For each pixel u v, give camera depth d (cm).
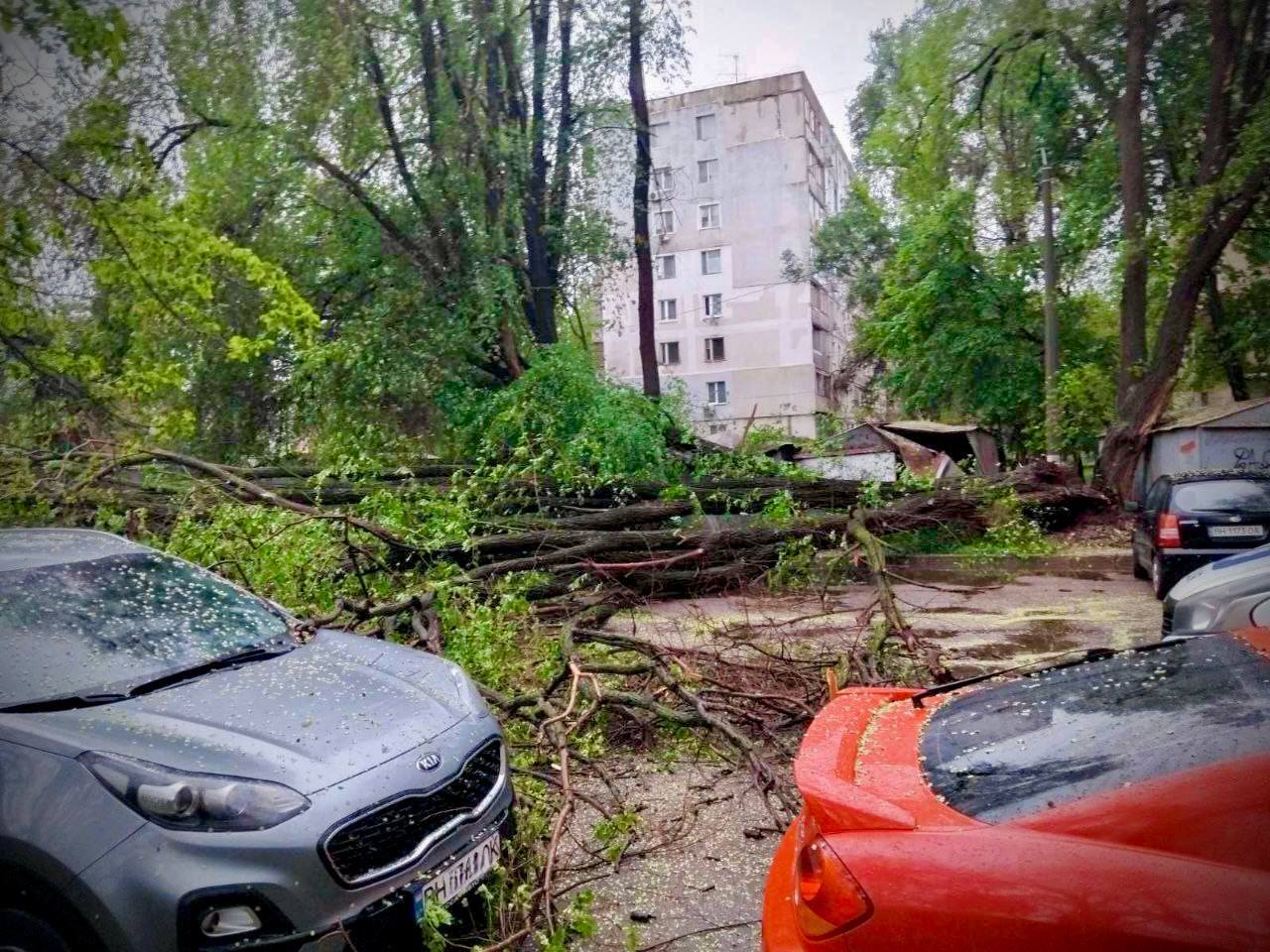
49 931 290
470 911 353
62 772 304
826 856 243
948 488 1431
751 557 1093
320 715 351
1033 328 2736
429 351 1612
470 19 1667
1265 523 1020
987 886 223
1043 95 2222
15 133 815
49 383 957
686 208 4975
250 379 1633
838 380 4403
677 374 5028
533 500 1152
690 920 399
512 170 1717
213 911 286
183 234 904
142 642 393
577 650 645
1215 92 1803
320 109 1580
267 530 780
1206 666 292
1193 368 2289
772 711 630
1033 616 1055
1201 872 210
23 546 446
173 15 1315
